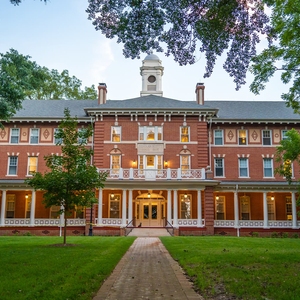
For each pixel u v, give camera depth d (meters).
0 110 23.06
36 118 37.12
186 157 36.03
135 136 36.25
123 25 13.09
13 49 23.83
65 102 41.88
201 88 39.44
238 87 14.59
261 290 8.16
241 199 37.25
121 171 33.47
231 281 9.16
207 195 33.47
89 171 19.39
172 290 8.55
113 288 8.73
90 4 12.91
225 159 37.53
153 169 33.84
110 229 32.16
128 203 34.22
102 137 36.12
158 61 46.69
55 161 19.80
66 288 8.13
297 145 28.30
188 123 36.56
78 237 26.33
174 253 15.53
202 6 12.47
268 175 37.34
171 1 12.45
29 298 7.18
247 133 37.97
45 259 12.88
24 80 23.89
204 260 12.80
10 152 37.22
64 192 19.20
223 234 33.19
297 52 14.39
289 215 36.81
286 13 13.08
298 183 34.44
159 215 36.00
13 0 12.47
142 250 17.64
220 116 38.19
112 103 37.88
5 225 33.00
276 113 39.19
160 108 36.00
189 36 13.37
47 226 33.16
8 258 13.08
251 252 15.59
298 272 10.44
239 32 13.28
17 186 33.59
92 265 11.45
